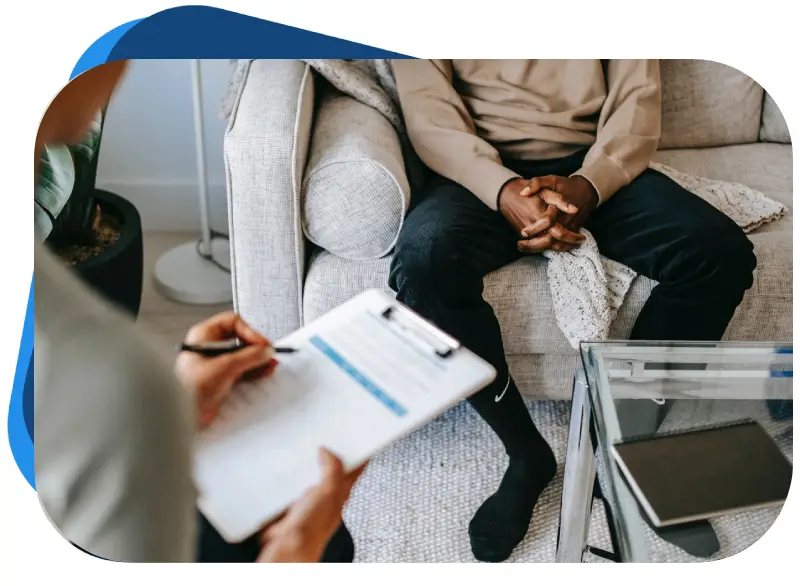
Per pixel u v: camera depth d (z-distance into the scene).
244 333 1.11
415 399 1.07
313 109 1.18
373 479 1.15
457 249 1.13
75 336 0.72
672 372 1.08
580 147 1.16
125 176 1.11
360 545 1.13
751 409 1.05
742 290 1.14
